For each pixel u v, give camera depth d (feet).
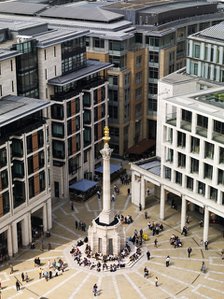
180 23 547.90
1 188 348.38
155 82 530.27
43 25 438.81
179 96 387.34
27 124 365.61
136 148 522.47
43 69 410.72
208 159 362.74
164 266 358.43
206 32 453.99
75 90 433.89
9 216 359.05
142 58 523.29
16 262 362.74
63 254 371.15
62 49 426.51
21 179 364.79
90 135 461.37
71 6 583.17
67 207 433.89
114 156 527.81
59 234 395.34
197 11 577.84
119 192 456.04
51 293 332.19
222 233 396.16
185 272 352.49
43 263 361.10
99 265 355.15
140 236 386.93
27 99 379.76
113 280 344.08
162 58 520.83
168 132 387.96
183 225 394.52
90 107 452.76
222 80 438.81
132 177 431.84
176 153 383.86
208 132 355.77
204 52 446.60
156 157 438.81
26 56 394.73
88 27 515.50
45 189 388.78
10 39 418.72
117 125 519.19
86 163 468.75
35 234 388.78
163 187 402.93
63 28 480.23
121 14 544.62
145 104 540.11
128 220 409.49
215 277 347.36
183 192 386.52
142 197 425.28
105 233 361.92
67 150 435.94
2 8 573.33
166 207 431.02
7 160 349.20
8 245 364.79
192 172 377.50
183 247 379.96
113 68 504.02
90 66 461.37
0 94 377.91
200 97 384.47
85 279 344.90
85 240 383.24
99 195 450.30
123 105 512.63
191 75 458.91
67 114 427.33
